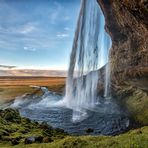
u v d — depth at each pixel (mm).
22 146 21766
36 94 88250
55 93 91125
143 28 32812
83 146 19500
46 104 66312
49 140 24672
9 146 22406
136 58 43688
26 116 49781
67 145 19969
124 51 50344
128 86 60438
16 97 80812
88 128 39750
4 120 34031
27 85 134625
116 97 62844
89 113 51875
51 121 45125
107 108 56875
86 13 64188
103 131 38250
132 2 27562
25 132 28578
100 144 19391
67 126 41375
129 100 54219
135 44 42406
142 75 43375
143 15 27703
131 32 41188
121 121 43719
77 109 57781
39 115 51000
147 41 35875
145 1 24438
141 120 41094
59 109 57875
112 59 61062
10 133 27250
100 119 46062
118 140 20234
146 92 49844
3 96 83375
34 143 23453
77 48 75250
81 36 70938
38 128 33250
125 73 52188
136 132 23406
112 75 63875
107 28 53500
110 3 41750
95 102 66250
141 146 17172
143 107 45469
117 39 52906
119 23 43625
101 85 73188
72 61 79625
